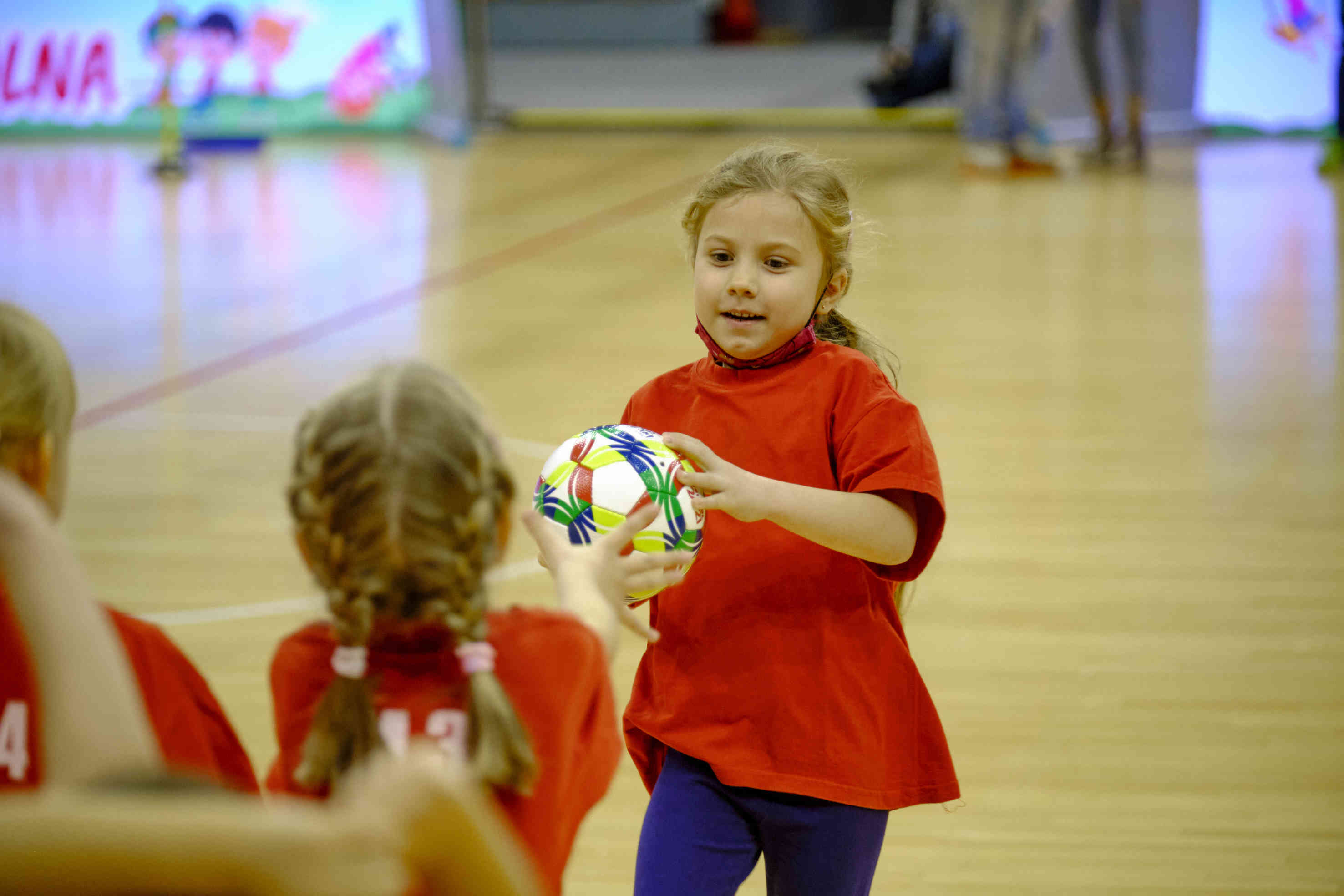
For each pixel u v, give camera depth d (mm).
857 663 5055
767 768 5016
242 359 17500
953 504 12297
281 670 3596
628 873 7129
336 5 37469
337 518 3340
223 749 4039
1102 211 26672
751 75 49625
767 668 5035
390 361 3678
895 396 4941
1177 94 36125
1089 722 8586
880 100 37438
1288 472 13102
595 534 4801
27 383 3531
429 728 3379
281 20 37406
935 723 5242
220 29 37312
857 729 5020
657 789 5223
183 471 13406
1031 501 12375
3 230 25766
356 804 1959
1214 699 8875
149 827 1752
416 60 37750
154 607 10312
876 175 30922
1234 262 22375
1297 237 24141
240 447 14148
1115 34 34625
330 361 17359
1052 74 34875
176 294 21000
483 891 2170
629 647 9656
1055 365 16797
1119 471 13172
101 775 2350
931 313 19328
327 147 36344
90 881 1755
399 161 34094
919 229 25047
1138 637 9734
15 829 1761
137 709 2672
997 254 23000
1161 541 11461
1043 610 10172
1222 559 11094
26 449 3564
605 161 33625
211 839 1741
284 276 22219
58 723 2572
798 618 5047
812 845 5047
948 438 14125
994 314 19266
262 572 10992
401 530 3295
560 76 49438
